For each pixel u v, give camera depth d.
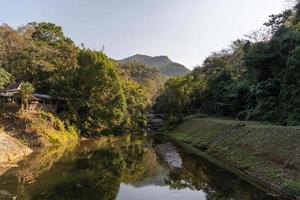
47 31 78.75
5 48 58.78
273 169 22.66
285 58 40.41
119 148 46.00
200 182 24.98
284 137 24.88
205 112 72.38
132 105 81.94
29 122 42.66
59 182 23.69
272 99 41.25
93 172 28.03
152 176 27.59
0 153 31.50
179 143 53.00
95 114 56.94
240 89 54.38
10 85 49.91
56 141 44.38
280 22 59.25
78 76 57.22
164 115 88.50
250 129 32.44
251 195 20.14
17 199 19.00
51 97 53.16
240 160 28.55
